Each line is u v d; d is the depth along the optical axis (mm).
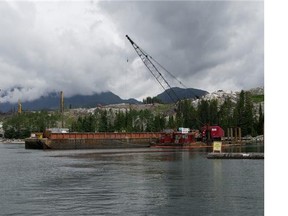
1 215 24516
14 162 73062
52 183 39875
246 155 68875
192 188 34344
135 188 35031
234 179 39938
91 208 26328
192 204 27188
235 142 162875
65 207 26750
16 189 35750
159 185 36688
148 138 162125
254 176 42344
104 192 33031
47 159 81125
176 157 80250
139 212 24953
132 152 108250
